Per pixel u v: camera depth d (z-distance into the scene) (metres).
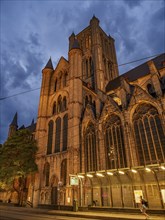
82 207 28.50
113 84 61.03
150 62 36.34
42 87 55.72
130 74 57.84
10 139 42.34
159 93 32.03
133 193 26.09
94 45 71.06
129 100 38.72
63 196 35.12
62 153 40.28
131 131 33.09
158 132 29.88
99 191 30.03
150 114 32.06
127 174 26.66
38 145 45.06
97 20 80.19
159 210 20.80
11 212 26.61
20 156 39.34
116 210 24.56
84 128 41.41
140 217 19.30
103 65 69.62
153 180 25.05
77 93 45.59
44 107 51.34
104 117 38.72
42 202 37.97
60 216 22.42
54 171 39.72
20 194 41.34
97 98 43.59
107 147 35.84
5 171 37.66
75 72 48.75
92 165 36.22
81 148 39.28
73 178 30.94
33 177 42.66
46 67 59.19
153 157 29.02
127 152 31.36
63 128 44.34
